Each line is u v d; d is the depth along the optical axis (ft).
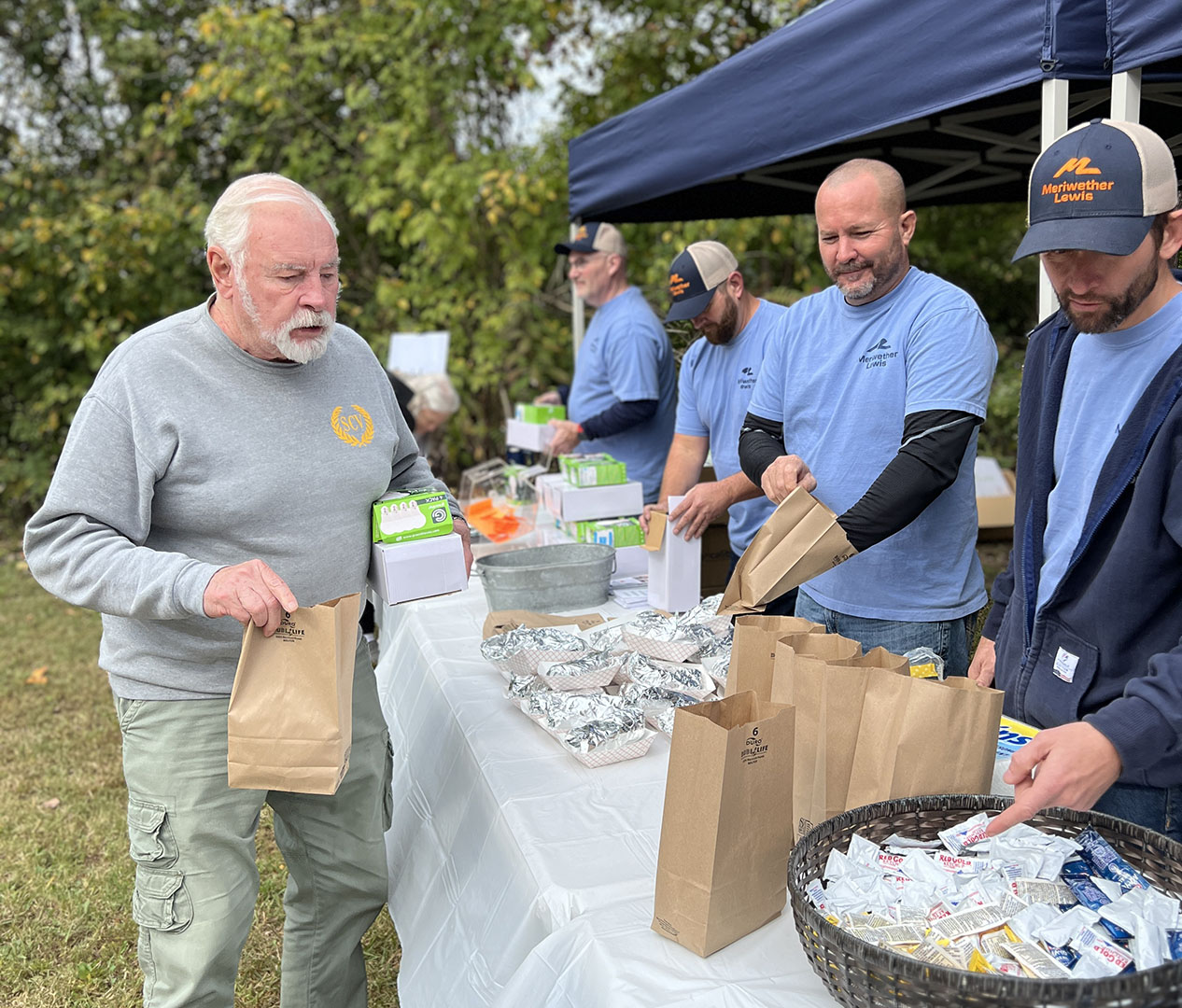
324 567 5.18
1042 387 5.01
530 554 7.99
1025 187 15.07
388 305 24.23
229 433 4.87
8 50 26.58
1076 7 5.90
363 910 5.74
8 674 15.24
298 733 4.24
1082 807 3.33
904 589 6.83
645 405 11.59
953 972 2.60
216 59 26.12
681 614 7.06
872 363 6.72
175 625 4.85
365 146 23.04
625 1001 3.24
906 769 3.78
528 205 22.12
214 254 4.75
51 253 24.16
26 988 7.87
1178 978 2.58
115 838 10.18
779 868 3.64
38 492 25.55
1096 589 4.41
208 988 4.90
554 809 4.60
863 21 7.47
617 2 23.39
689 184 10.31
